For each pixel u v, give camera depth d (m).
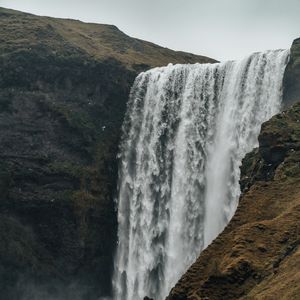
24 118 119.94
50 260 116.94
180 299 60.53
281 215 65.94
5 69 121.75
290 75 99.44
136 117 125.94
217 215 108.62
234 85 112.38
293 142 77.56
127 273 119.62
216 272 59.41
